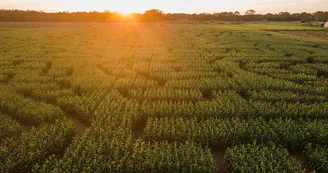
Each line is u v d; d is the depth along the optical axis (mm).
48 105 16359
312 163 11273
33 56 33125
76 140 12242
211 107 15961
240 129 13148
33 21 151125
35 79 21734
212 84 21297
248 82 22219
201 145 12680
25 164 10859
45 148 11656
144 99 18609
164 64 29938
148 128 13523
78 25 124688
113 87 20844
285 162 10766
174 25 130375
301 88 20672
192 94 18828
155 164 10719
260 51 39594
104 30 88000
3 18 140750
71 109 16547
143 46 47000
